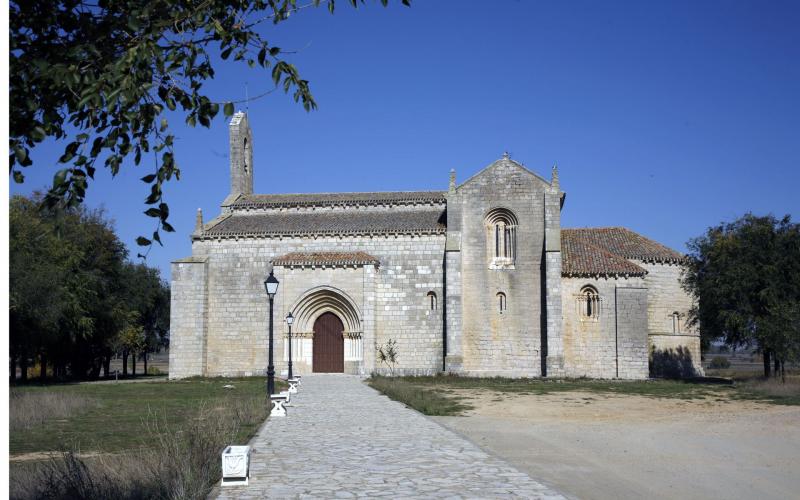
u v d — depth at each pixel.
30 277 46.78
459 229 55.03
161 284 89.44
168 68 8.41
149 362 168.50
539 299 54.00
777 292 46.50
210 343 55.91
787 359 43.78
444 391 41.12
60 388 45.16
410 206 60.09
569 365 53.25
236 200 62.41
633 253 56.91
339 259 55.06
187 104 8.91
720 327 49.94
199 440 15.63
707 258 53.59
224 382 50.03
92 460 16.00
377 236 56.16
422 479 13.73
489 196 55.47
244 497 12.12
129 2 8.27
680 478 16.39
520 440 21.92
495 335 54.06
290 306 55.38
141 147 8.59
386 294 55.56
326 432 21.08
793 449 21.09
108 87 7.77
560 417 28.72
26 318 48.25
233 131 64.56
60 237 8.27
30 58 7.82
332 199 61.25
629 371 52.81
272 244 56.69
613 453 19.78
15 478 13.49
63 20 8.35
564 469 17.02
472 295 54.66
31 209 56.72
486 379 50.81
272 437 19.91
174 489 12.05
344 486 13.04
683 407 33.16
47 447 19.38
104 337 69.12
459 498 12.03
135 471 13.33
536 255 54.47
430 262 55.56
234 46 9.00
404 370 54.66
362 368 53.84
